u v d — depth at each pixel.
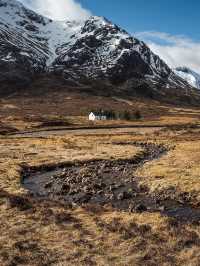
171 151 77.38
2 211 31.17
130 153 74.81
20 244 24.02
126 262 21.64
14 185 43.00
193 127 172.00
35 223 28.28
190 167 51.16
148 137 118.81
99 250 23.33
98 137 120.00
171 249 23.30
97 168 57.28
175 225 27.52
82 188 42.22
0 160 64.31
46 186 44.50
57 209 32.03
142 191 40.34
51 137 119.88
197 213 31.47
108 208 32.88
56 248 23.61
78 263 21.56
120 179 47.53
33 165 59.25
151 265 21.25
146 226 26.94
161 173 47.69
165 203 34.97
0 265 21.03
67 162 62.56
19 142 102.12
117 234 25.89
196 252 22.80
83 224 28.08
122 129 168.75
